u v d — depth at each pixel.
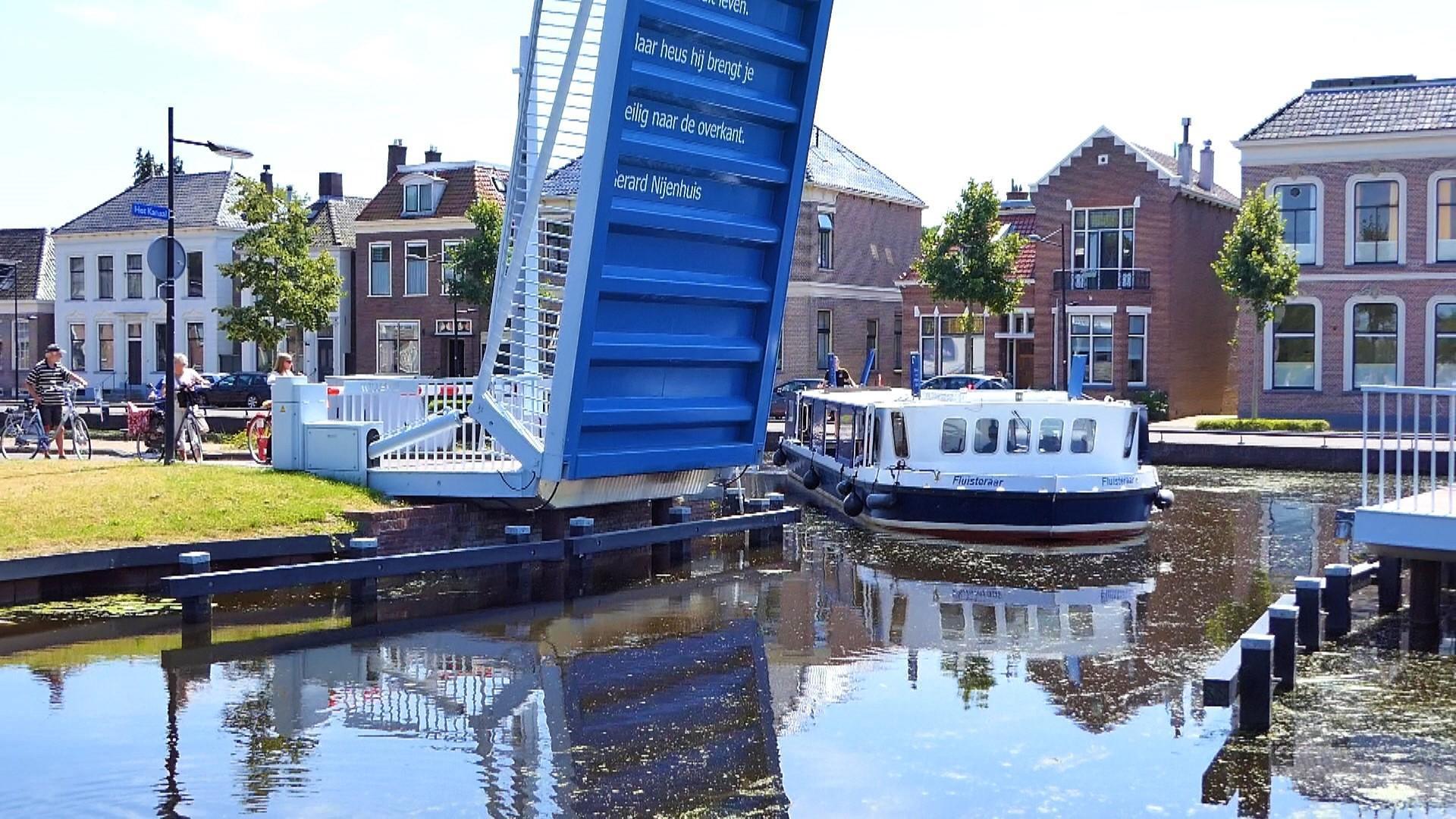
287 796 8.90
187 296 55.00
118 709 10.77
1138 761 9.71
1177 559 18.47
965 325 44.25
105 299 56.75
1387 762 9.59
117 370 56.59
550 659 12.67
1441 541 11.99
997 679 12.00
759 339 17.84
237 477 16.91
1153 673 12.16
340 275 49.41
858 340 51.00
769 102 16.48
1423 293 38.00
